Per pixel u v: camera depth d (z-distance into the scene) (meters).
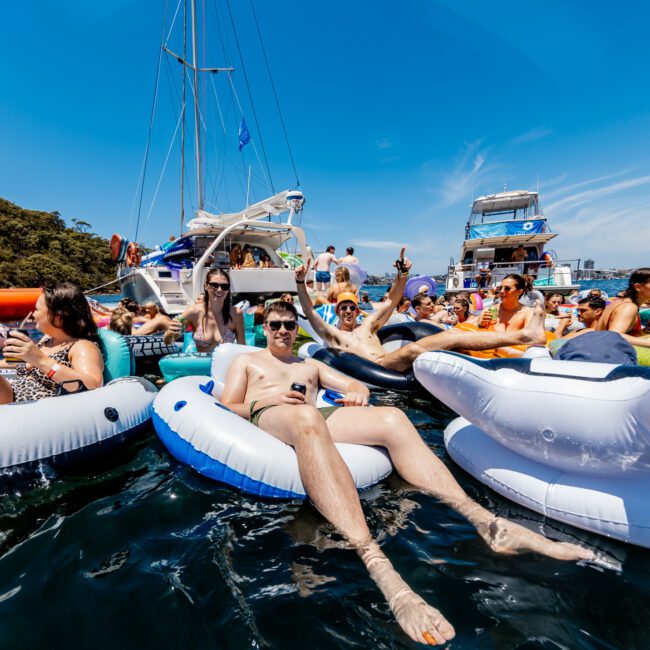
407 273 4.77
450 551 1.71
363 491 2.17
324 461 1.96
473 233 15.65
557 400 1.77
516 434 1.97
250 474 2.14
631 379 1.61
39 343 2.88
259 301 9.91
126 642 1.28
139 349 4.94
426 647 1.26
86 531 1.85
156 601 1.44
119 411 2.74
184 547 1.74
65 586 1.51
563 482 1.94
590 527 1.82
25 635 1.30
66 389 2.66
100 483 2.29
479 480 2.29
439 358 2.07
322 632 1.32
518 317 4.78
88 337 2.94
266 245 11.98
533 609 1.41
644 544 1.69
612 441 1.65
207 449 2.29
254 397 2.64
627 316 3.93
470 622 1.36
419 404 3.76
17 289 6.95
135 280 10.73
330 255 12.91
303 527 1.87
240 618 1.37
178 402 2.66
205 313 4.68
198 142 15.09
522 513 2.00
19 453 2.20
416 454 2.22
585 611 1.40
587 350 2.41
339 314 5.09
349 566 1.62
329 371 2.88
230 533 1.83
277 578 1.55
